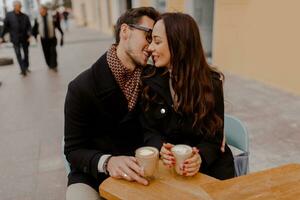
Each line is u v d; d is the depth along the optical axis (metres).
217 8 7.27
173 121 1.80
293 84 5.58
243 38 6.60
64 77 7.85
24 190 3.05
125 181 1.43
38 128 4.57
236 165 1.99
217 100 1.79
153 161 1.40
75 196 1.64
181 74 1.69
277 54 5.81
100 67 1.73
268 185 1.36
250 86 6.03
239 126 2.11
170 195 1.33
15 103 5.80
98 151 1.69
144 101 1.79
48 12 8.48
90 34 20.48
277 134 3.95
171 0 9.29
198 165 1.47
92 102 1.73
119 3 16.75
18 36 8.02
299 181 1.39
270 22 5.86
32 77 7.96
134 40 1.67
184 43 1.63
